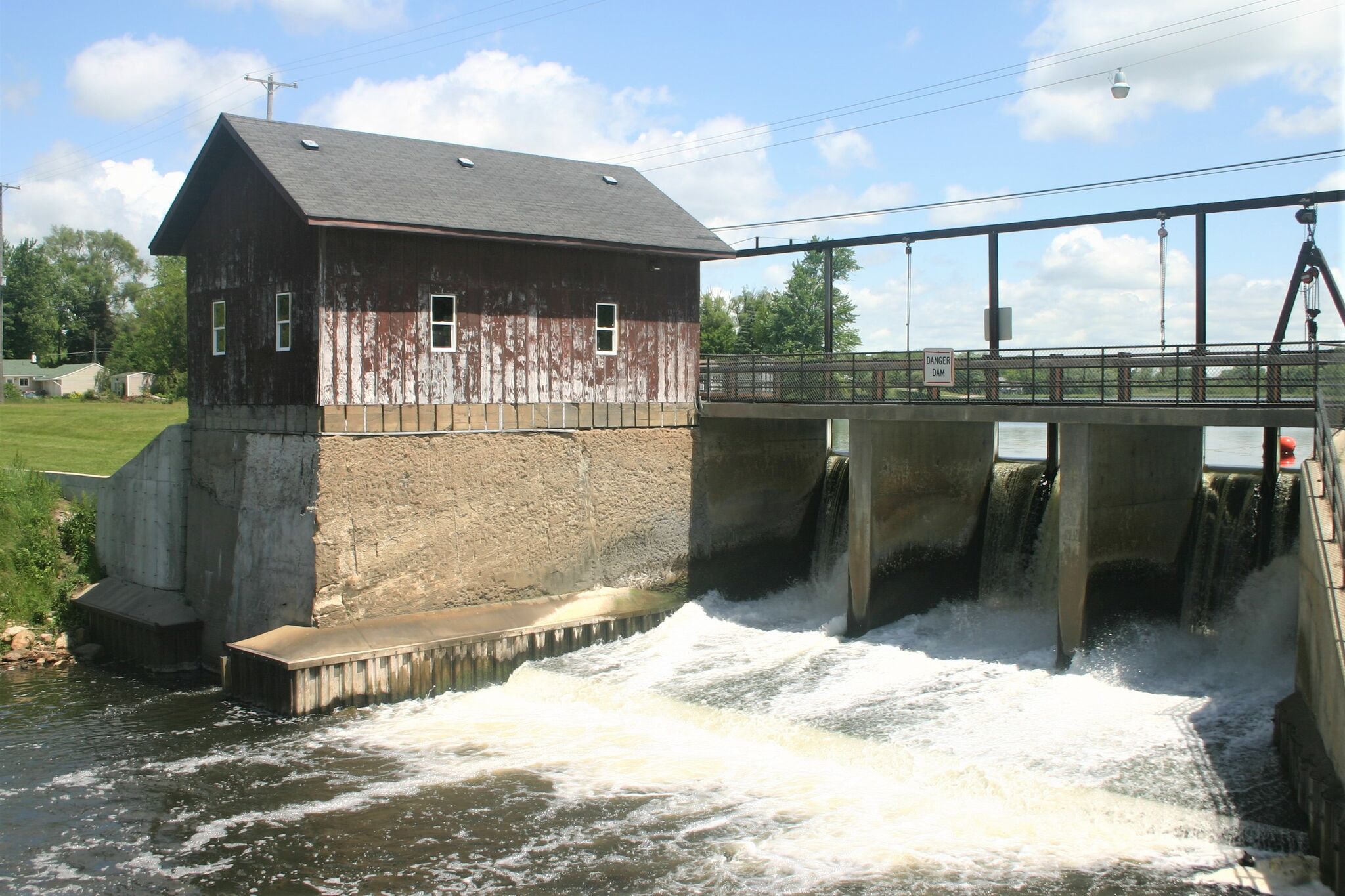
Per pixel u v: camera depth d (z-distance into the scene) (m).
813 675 22.30
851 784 17.28
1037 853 14.70
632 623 26.19
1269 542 22.23
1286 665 20.73
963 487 27.42
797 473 30.98
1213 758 16.61
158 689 24.45
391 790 17.56
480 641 23.25
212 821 16.56
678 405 28.28
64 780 18.36
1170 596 23.78
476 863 14.99
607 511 26.89
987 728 18.48
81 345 135.75
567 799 17.06
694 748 19.22
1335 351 18.31
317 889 14.38
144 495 28.78
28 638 28.08
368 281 23.05
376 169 25.42
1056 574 24.75
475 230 23.95
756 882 14.18
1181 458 23.91
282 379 23.72
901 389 24.94
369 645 22.03
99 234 141.62
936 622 25.59
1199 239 24.19
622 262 27.28
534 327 25.64
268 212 24.34
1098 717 18.70
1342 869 12.80
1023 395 25.48
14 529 31.08
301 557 22.73
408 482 23.55
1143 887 13.66
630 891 14.09
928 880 14.05
